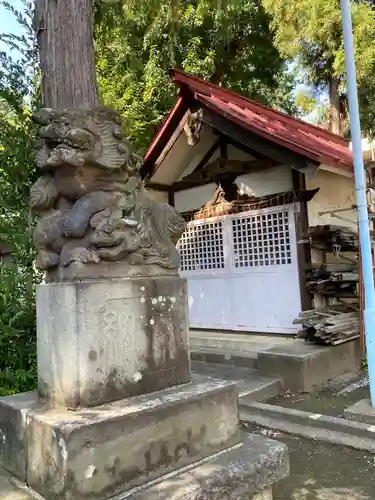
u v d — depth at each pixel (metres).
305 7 11.52
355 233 6.44
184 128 7.25
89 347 2.43
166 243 3.00
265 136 5.96
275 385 5.27
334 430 4.10
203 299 7.94
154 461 2.38
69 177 2.70
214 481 2.40
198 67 11.95
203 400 2.67
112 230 2.61
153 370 2.71
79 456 2.11
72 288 2.44
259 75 14.81
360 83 11.41
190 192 8.35
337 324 5.73
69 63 3.44
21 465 2.50
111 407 2.41
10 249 4.24
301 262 6.46
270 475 2.69
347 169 5.64
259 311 7.05
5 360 3.90
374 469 3.43
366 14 10.91
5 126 4.02
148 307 2.72
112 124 2.84
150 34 10.05
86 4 3.58
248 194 7.33
